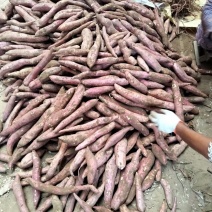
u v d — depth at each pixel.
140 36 2.64
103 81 2.31
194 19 3.47
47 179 2.15
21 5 3.02
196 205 2.12
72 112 2.24
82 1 2.89
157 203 2.12
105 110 2.26
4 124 2.54
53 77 2.38
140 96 2.27
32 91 2.53
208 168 2.31
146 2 3.27
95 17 2.77
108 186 2.06
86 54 2.43
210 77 2.97
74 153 2.20
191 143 1.94
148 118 2.23
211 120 2.63
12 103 2.54
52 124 2.22
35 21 2.82
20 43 2.83
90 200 2.03
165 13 3.39
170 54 2.85
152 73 2.40
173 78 2.59
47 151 2.38
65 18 2.76
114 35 2.62
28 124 2.41
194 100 2.70
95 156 2.12
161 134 2.25
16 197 2.13
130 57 2.45
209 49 2.96
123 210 2.01
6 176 2.31
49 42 2.84
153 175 2.18
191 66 2.98
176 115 2.25
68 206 2.05
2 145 2.48
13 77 2.69
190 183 2.23
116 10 2.92
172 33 3.35
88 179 2.03
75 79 2.36
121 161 2.10
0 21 3.06
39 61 2.60
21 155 2.31
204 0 3.66
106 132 2.18
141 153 2.23
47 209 2.09
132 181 2.12
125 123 2.21
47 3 2.89
